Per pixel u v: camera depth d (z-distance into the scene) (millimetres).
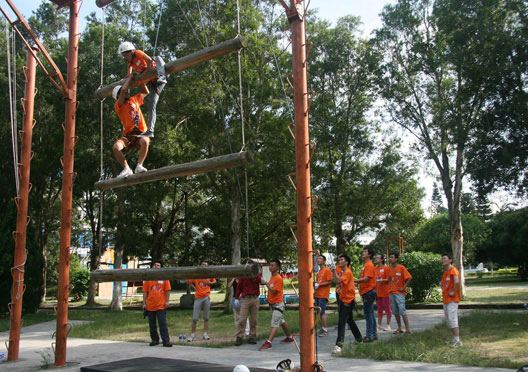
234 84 18594
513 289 28328
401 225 29953
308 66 26141
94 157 22500
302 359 5637
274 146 18000
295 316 15719
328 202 26531
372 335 9523
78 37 9312
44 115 24391
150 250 29312
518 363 6809
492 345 8680
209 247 28359
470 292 27031
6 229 19859
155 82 6816
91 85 21328
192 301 23547
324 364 7406
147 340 11531
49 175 25469
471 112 18922
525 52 16672
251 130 18078
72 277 40000
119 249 24266
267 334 11555
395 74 24000
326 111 26062
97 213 29422
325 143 25047
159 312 10328
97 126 22328
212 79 18172
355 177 27484
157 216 28359
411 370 6715
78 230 36500
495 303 17922
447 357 7398
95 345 10875
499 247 48906
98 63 21438
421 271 20250
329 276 11195
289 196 22219
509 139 17172
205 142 19406
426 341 9070
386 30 24203
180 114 19906
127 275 6586
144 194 22109
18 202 9453
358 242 30109
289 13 6062
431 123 22266
